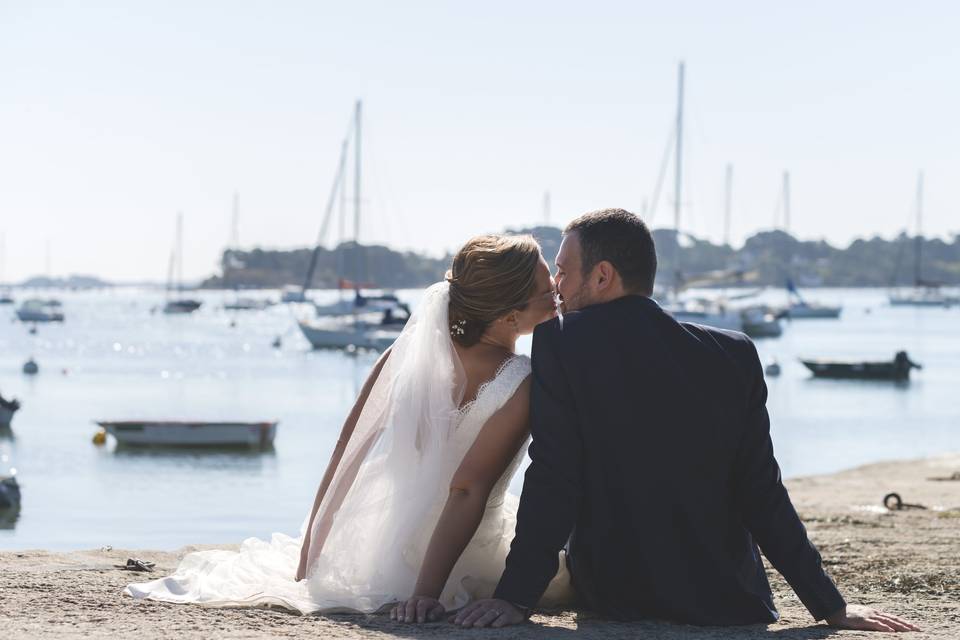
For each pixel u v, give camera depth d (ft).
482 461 10.55
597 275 10.54
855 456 67.62
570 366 10.11
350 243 247.29
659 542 10.11
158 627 9.45
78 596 10.93
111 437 72.18
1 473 55.77
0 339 240.32
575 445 10.08
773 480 10.40
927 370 150.10
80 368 151.33
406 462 10.83
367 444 11.14
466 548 10.98
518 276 10.72
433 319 10.80
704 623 10.13
